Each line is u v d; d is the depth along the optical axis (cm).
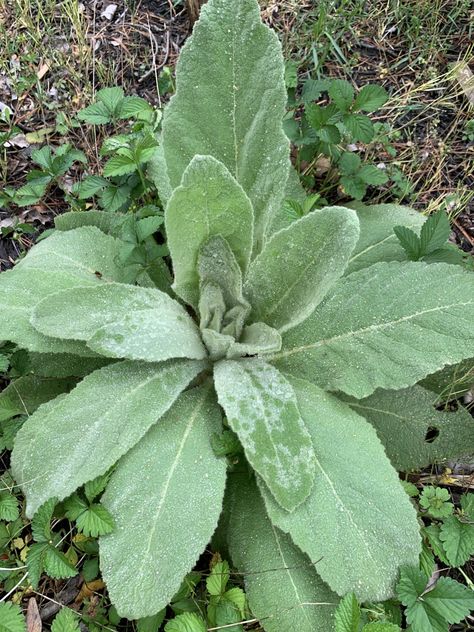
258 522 40
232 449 39
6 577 41
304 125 55
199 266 41
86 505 37
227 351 43
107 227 52
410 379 40
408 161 60
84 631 40
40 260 46
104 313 40
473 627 41
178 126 43
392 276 42
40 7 65
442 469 47
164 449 39
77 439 37
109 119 52
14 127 61
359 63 65
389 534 36
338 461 38
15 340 40
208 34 41
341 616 33
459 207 58
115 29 68
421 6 66
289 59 64
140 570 35
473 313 40
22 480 37
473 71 65
